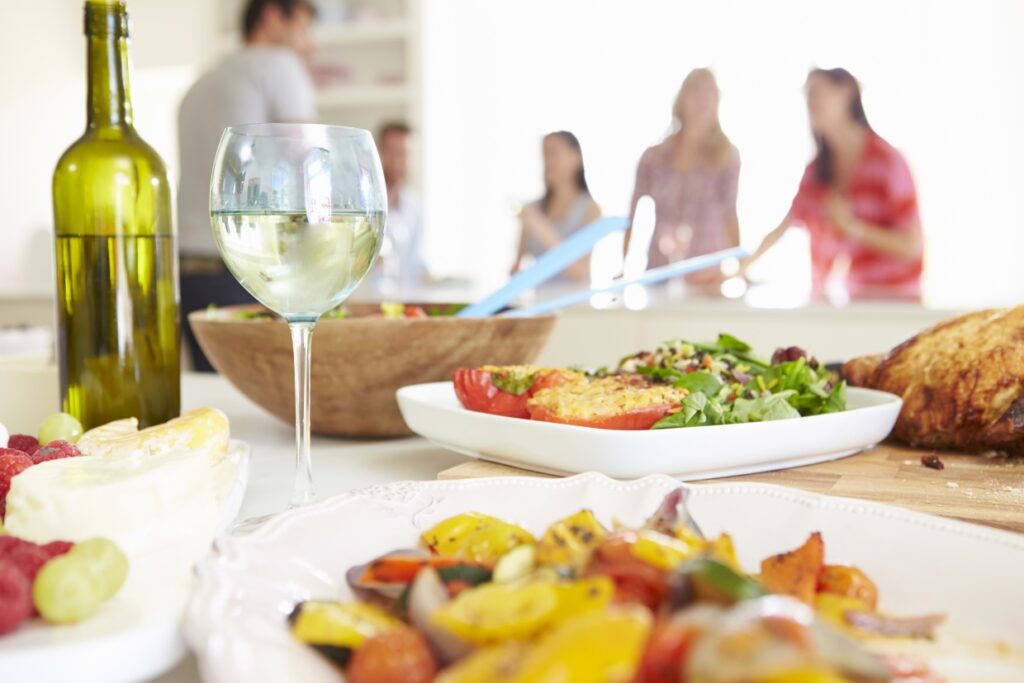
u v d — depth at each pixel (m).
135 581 0.48
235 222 0.65
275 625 0.40
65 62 5.41
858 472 0.74
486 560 0.46
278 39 2.96
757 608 0.31
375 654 0.36
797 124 4.62
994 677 0.39
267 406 0.94
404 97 5.00
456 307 1.11
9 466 0.58
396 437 0.97
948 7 4.34
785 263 4.38
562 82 5.08
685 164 3.65
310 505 0.51
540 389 0.81
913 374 0.84
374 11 5.05
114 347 0.83
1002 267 4.38
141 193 0.83
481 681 0.31
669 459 0.66
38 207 5.30
